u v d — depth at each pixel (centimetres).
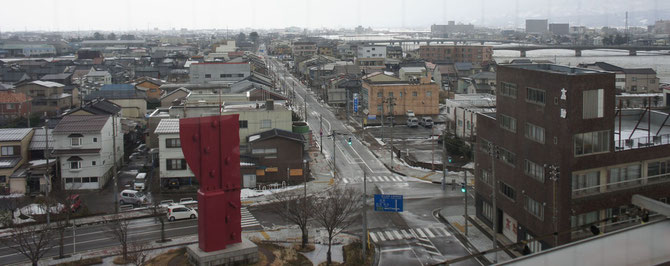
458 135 5612
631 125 3403
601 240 1532
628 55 18188
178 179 4200
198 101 5738
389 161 5094
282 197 3644
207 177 2452
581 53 18750
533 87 2670
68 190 3747
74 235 3116
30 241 2909
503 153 3022
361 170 4797
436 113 7538
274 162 4325
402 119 7400
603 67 9281
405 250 2867
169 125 4328
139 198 3759
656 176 2680
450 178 4438
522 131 2792
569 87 2380
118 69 13300
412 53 16462
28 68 12175
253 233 3116
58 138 4159
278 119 4838
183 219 3422
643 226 1628
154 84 9312
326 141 6106
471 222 3325
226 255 2467
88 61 14875
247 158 4312
